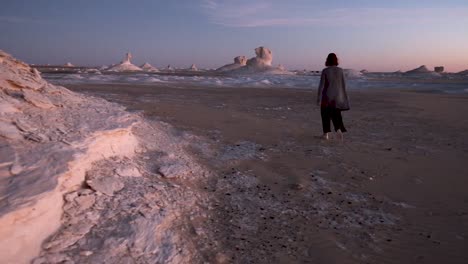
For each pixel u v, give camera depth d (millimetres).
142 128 7422
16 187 2932
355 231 3740
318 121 11273
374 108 15812
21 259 2529
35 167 3314
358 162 6375
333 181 5324
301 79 49406
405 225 3895
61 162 3533
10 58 6305
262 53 81625
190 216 3896
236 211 4148
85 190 3594
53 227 2938
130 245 3010
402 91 29344
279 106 15688
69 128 4645
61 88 6672
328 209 4293
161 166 5254
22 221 2629
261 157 6551
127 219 3367
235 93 23625
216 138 8039
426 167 6102
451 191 4945
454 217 4102
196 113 11961
